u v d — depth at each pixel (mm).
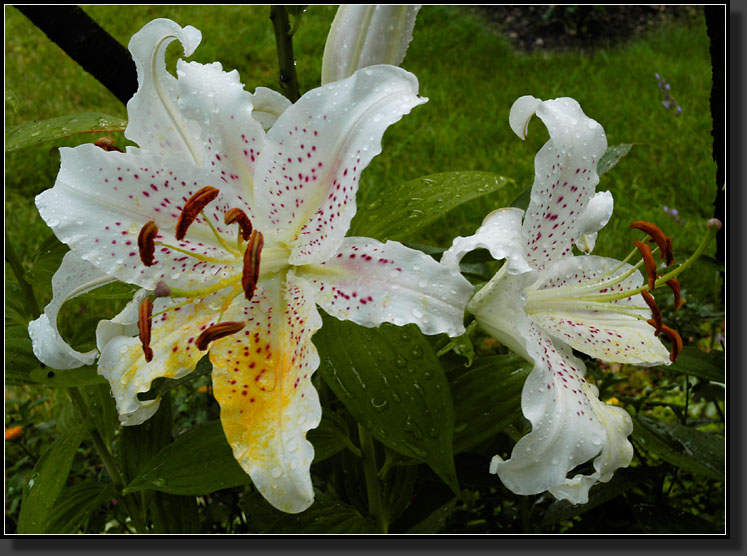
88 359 448
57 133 513
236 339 431
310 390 403
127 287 495
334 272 428
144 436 586
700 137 1312
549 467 410
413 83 410
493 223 425
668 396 806
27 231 1118
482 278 569
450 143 1299
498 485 566
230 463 483
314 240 434
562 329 472
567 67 1654
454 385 499
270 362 427
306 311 426
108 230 427
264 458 394
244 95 432
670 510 576
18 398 899
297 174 430
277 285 443
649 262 450
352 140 413
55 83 1500
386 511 550
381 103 409
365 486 566
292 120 423
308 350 413
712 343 691
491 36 1806
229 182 439
